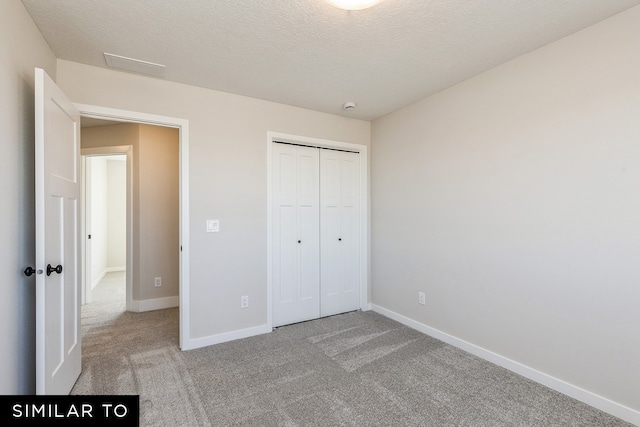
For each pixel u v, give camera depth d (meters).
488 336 2.40
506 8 1.64
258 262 2.94
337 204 3.52
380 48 2.04
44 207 1.53
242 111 2.85
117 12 1.67
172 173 3.91
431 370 2.25
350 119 3.51
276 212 3.14
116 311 3.69
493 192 2.35
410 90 2.75
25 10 1.62
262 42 1.97
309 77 2.48
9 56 1.45
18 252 1.55
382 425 1.67
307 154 3.33
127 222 3.78
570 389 1.92
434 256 2.85
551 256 2.01
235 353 2.53
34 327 1.73
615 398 1.73
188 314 2.61
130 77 2.39
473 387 2.03
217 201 2.74
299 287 3.28
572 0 1.58
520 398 1.91
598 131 1.79
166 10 1.65
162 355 2.49
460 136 2.60
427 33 1.87
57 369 1.72
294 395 1.94
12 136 1.49
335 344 2.71
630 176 1.67
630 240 1.68
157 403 1.85
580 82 1.86
